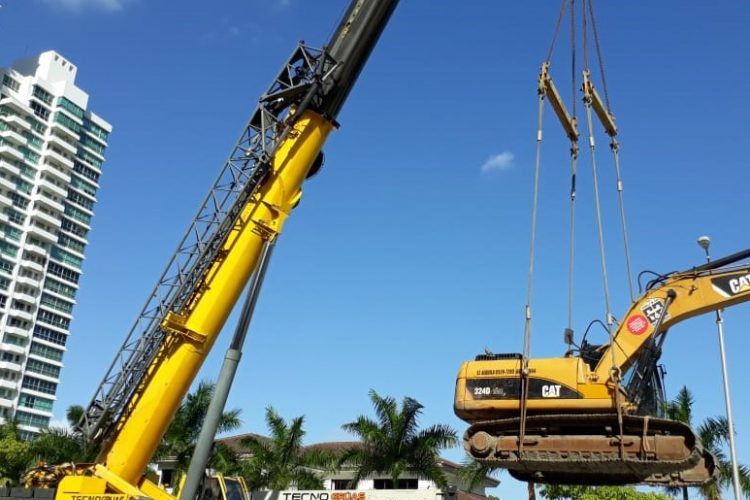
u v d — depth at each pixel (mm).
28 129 136000
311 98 19844
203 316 18484
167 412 18156
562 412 16438
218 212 19250
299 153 19734
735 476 33156
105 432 17984
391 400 43375
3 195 131375
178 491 21562
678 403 41062
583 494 50969
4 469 49219
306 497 37781
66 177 141250
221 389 17219
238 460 47344
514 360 17297
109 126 154750
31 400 128375
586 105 18359
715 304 17109
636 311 17375
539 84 17578
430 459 41625
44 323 133250
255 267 19141
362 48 20375
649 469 15648
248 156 19688
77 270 141875
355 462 43219
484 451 16562
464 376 17516
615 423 15844
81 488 16578
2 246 128750
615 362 16328
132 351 18344
